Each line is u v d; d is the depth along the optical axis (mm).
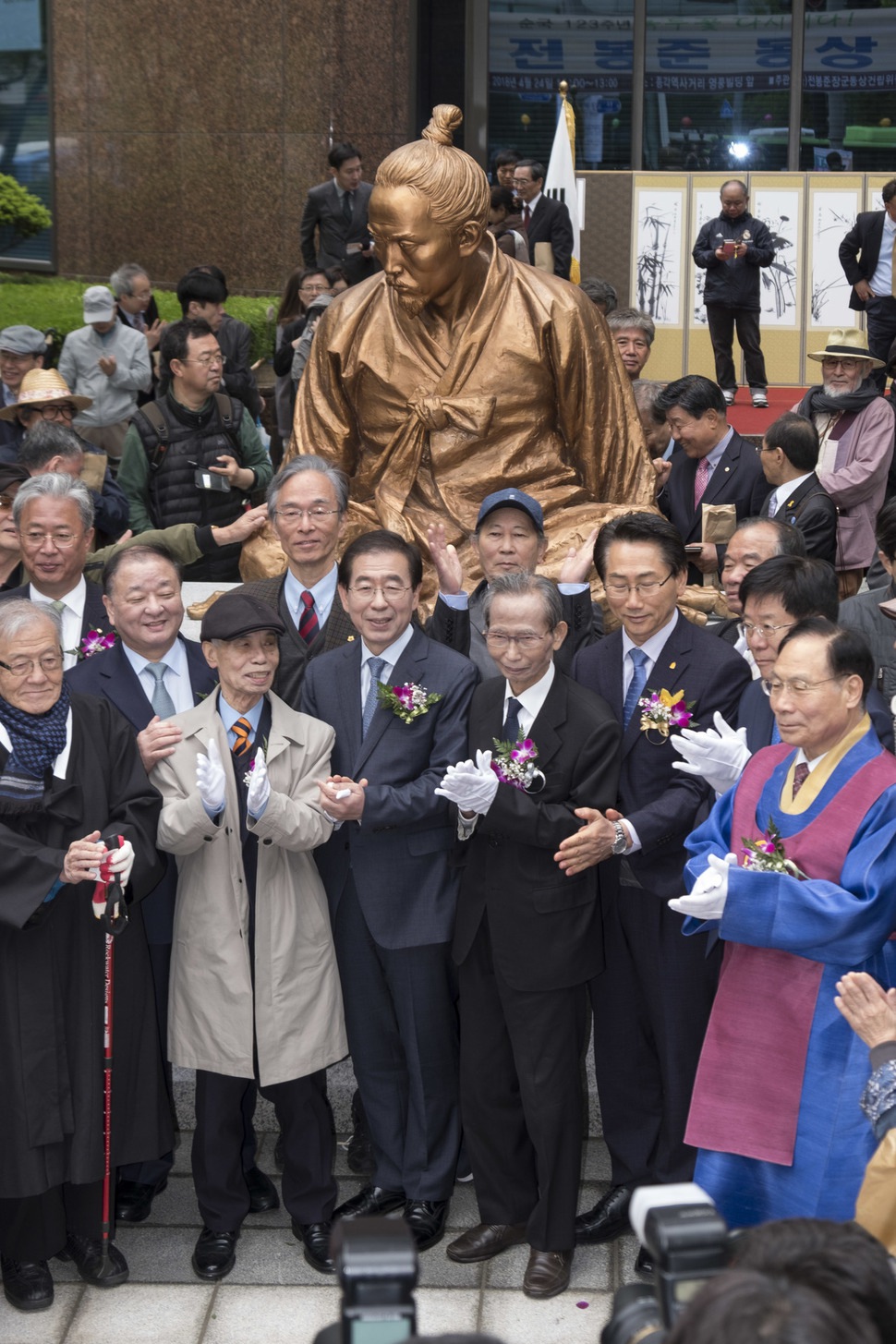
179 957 4266
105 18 14328
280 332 10414
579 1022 4203
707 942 4156
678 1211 1761
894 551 4605
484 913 4203
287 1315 4105
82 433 9430
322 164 13383
